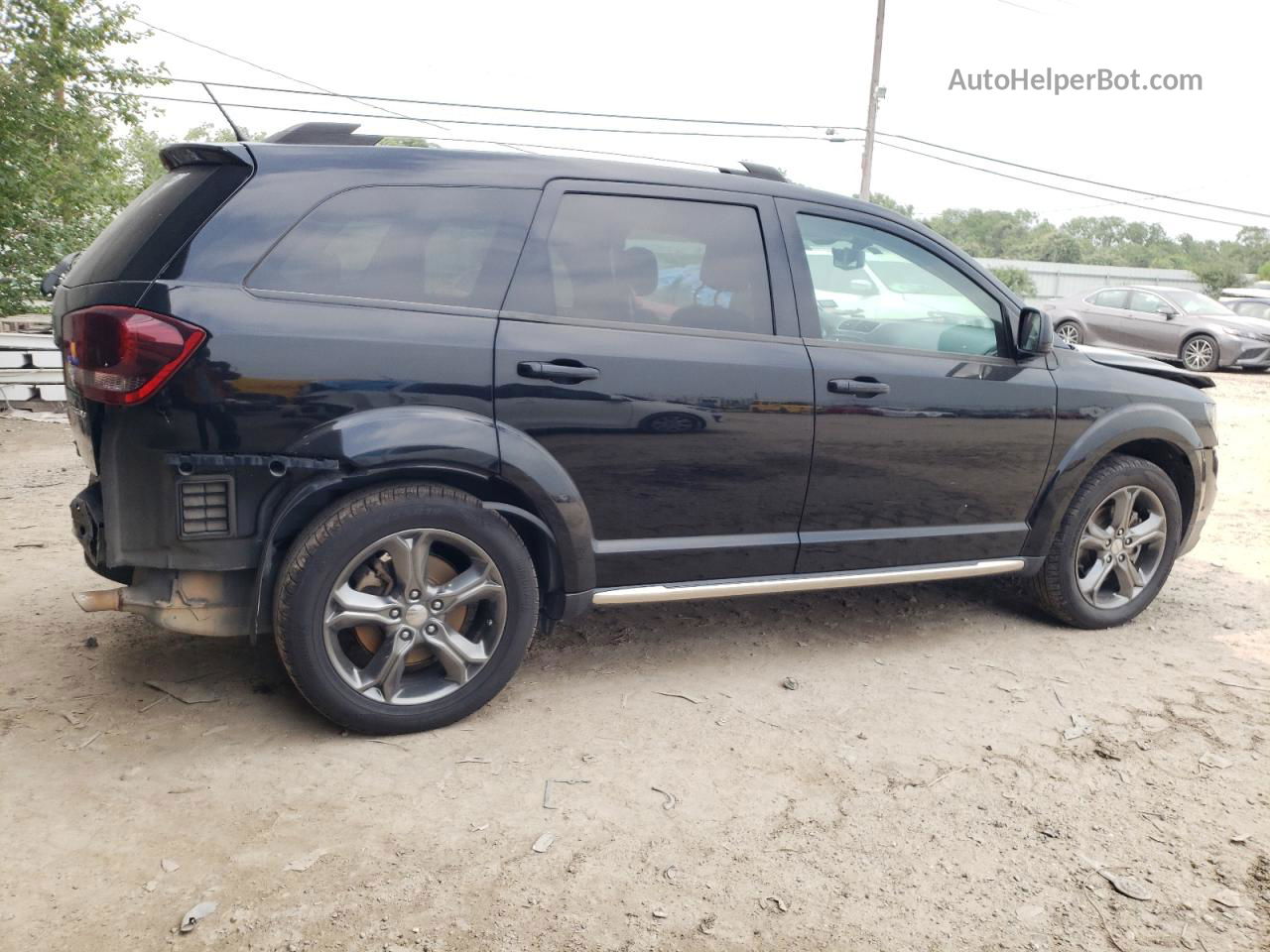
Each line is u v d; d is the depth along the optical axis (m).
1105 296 18.25
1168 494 4.54
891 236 3.98
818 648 4.23
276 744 3.19
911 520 3.99
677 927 2.43
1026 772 3.23
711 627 4.41
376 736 3.26
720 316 3.61
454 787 2.99
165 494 2.92
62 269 3.94
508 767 3.13
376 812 2.84
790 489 3.71
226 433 2.91
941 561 4.11
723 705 3.63
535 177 3.40
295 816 2.80
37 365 9.44
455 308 3.21
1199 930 2.49
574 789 3.01
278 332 2.95
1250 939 2.46
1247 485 8.11
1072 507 4.34
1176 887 2.65
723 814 2.92
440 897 2.49
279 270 3.02
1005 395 4.06
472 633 3.42
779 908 2.51
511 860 2.65
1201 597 5.13
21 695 3.45
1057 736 3.49
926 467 3.95
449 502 3.18
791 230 3.78
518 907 2.47
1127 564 4.55
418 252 3.20
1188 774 3.25
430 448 3.09
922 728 3.51
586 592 3.49
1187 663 4.21
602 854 2.70
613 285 3.46
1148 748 3.42
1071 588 4.42
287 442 2.97
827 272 3.85
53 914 2.36
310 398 2.98
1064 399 4.20
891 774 3.18
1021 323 4.10
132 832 2.70
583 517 3.40
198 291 2.89
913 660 4.12
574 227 3.43
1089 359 4.42
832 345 3.77
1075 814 2.99
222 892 2.47
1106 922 2.50
